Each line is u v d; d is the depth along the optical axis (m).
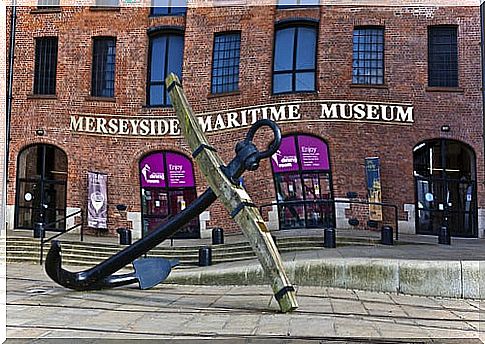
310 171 19.61
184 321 7.32
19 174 21.47
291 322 7.27
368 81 19.86
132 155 20.94
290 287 8.17
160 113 20.91
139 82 21.16
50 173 21.59
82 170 21.05
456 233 19.41
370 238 15.80
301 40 20.28
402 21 19.88
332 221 19.30
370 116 19.52
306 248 14.95
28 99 21.56
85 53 21.48
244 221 8.75
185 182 20.64
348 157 19.45
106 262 9.77
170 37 21.42
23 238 16.39
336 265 10.70
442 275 9.91
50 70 21.78
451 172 19.67
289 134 19.86
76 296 9.50
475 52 19.55
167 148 20.75
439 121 19.48
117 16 21.47
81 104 21.30
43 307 8.34
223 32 20.75
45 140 21.36
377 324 7.23
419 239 17.23
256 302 9.01
